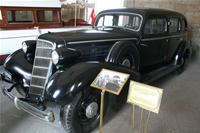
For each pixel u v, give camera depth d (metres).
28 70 2.07
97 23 3.35
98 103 1.89
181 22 3.66
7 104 2.49
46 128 2.01
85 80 1.59
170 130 2.04
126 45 2.19
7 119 2.14
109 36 2.39
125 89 2.04
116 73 1.46
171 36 3.36
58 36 2.00
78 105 1.65
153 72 3.05
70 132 1.71
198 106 2.62
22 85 2.16
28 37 4.27
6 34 3.84
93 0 7.14
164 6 5.96
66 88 1.52
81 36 2.15
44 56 1.91
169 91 3.11
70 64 1.83
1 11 3.98
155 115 2.34
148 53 2.94
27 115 2.25
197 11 5.70
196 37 5.90
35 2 4.43
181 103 2.69
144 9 2.81
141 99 1.33
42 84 1.87
